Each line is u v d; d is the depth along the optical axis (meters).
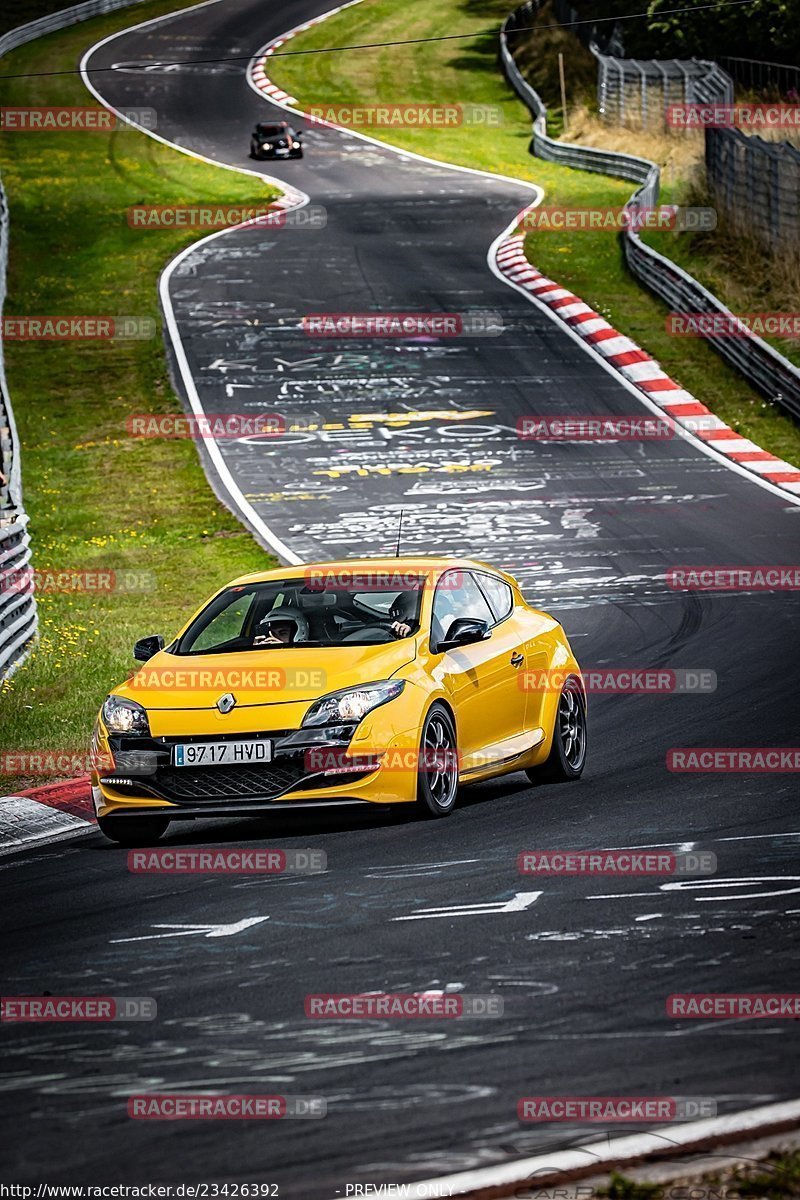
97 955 26.47
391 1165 17.02
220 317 151.62
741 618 66.31
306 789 34.81
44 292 164.88
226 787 35.22
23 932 28.56
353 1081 19.67
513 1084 19.28
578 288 155.38
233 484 104.19
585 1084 19.17
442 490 99.50
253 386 129.62
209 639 39.78
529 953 25.08
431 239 180.75
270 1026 22.00
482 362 132.88
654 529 87.38
